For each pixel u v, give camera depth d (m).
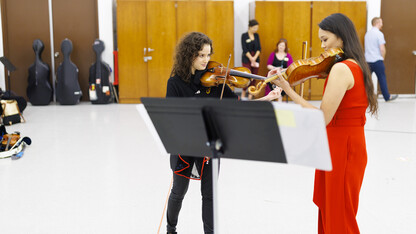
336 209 2.12
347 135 2.08
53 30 9.16
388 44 9.61
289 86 2.27
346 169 2.10
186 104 1.79
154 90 9.07
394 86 9.73
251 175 4.18
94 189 3.81
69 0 9.12
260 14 9.00
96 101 8.93
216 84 2.53
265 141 1.75
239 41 9.56
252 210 3.33
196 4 8.91
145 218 3.20
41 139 5.73
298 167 4.43
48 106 8.78
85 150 5.16
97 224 3.09
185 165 2.46
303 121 1.62
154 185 3.91
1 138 5.18
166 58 8.98
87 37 9.22
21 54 9.12
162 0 8.84
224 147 1.87
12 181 4.04
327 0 9.13
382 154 4.84
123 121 7.03
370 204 3.40
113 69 9.23
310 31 9.14
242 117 1.72
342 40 2.10
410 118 7.03
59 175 4.21
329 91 2.02
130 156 4.89
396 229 2.97
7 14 9.01
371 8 9.27
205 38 2.41
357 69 2.04
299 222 3.12
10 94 7.25
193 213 3.29
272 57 8.58
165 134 1.95
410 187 3.77
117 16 8.84
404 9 9.52
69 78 8.80
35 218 3.20
